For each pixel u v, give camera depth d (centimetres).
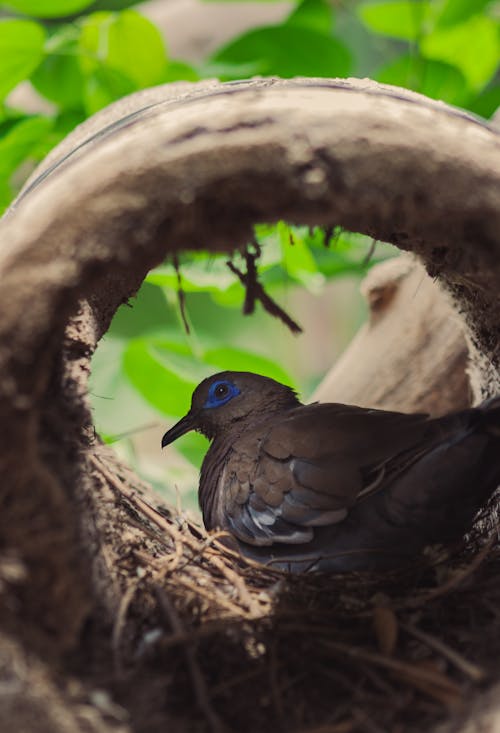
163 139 81
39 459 82
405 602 88
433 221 83
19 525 81
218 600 89
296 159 81
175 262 84
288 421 94
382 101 82
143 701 83
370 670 85
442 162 81
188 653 85
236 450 95
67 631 82
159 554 93
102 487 91
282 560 92
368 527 91
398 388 104
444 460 89
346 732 83
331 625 88
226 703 85
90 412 90
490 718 81
